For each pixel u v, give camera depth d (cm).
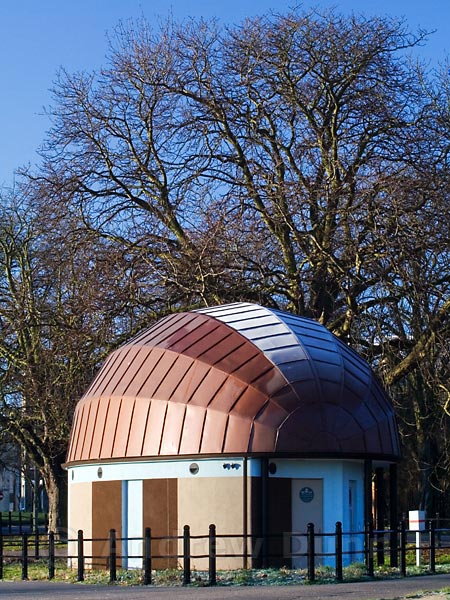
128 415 2734
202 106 3972
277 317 2822
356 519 2695
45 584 2419
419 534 2788
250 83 3925
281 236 3806
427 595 1834
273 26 3962
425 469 4597
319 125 3903
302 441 2528
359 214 3575
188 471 2609
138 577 2417
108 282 3766
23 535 2725
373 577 2333
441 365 3603
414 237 3500
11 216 4831
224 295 3662
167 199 3984
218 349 2686
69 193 4016
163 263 3822
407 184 3531
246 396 2569
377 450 2656
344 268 3584
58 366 4047
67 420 4031
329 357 2716
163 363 2745
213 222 3694
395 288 3503
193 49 3997
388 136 3816
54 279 4047
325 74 3884
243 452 2519
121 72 4041
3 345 4381
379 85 3869
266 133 4003
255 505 2527
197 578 2348
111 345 3812
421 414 4441
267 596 1872
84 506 2892
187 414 2611
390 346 3578
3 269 4822
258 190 3756
